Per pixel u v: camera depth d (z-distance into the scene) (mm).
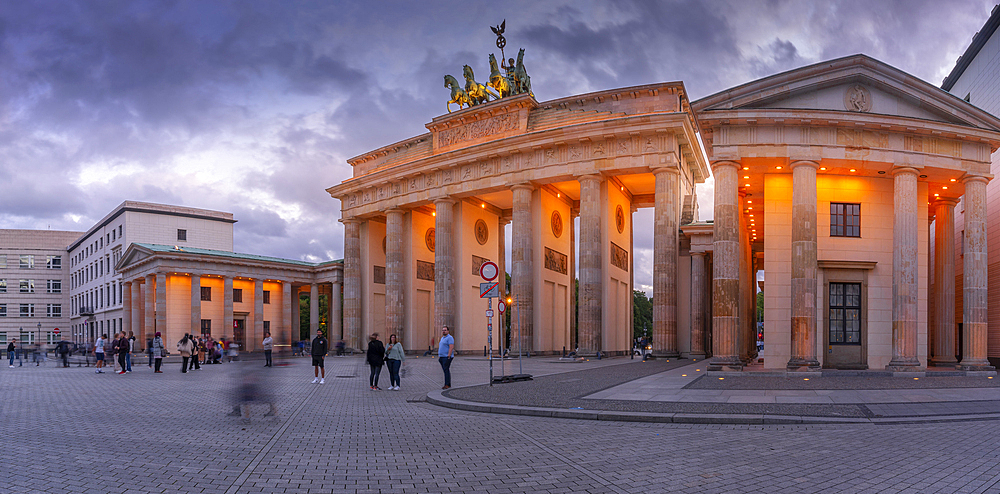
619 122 55250
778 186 35094
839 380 28203
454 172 66938
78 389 28797
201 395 25484
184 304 85375
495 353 65000
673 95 56844
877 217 34812
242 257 88562
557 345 66500
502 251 79438
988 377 30297
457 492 9992
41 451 13297
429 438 14969
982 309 33781
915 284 32750
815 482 10445
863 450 13039
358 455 12898
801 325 31750
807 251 32000
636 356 63344
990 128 33250
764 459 12234
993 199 49312
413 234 75250
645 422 17391
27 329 131625
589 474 11117
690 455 12688
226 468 11680
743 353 44594
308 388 28422
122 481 10641
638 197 69562
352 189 77375
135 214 104000
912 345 32344
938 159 33469
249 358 18672
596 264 57000
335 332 87375
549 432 15812
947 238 40719
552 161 59562
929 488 9992
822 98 33156
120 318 104062
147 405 21906
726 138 33031
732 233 32750
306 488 10250
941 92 32750
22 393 26984
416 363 51406
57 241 136625
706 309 61312
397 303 72375
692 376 30891
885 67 32594
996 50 48719
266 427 16734
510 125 63750
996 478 10586
